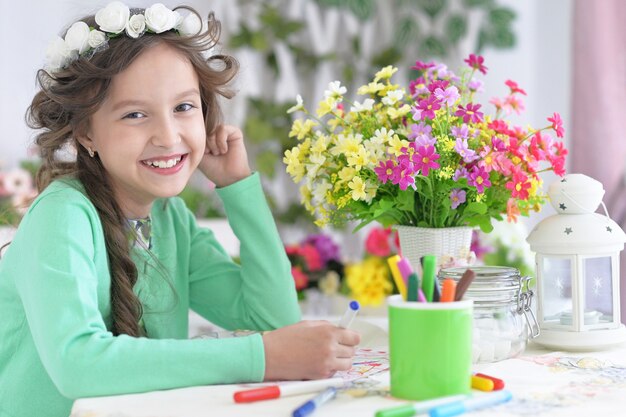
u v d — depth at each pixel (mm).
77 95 1113
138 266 1217
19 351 1116
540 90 2979
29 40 2934
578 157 2479
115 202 1185
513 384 915
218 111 1312
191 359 941
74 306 963
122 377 918
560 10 2941
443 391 838
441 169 1101
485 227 1173
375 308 1911
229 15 3088
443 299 858
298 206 3129
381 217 1200
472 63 1247
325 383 905
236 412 827
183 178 1152
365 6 3195
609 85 2430
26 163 2854
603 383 917
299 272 2096
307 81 3213
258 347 962
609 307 1090
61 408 1103
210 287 1351
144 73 1095
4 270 1111
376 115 1209
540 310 1107
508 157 1120
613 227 1083
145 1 2561
